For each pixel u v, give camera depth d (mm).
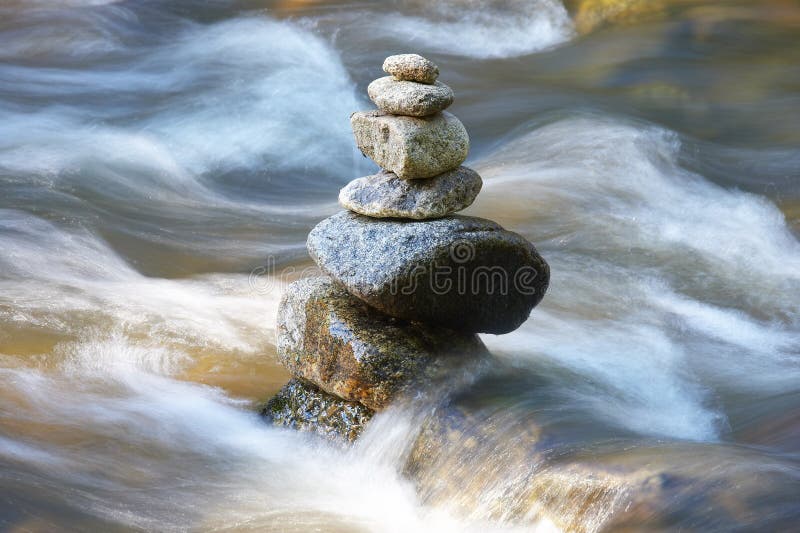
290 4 36000
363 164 25922
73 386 13406
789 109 26109
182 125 27312
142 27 34906
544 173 22719
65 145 25094
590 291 16609
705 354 14008
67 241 19250
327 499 10906
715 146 24750
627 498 8758
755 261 18031
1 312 15617
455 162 11117
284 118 27859
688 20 31438
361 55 32156
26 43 33406
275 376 14023
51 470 11070
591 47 31531
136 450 11781
